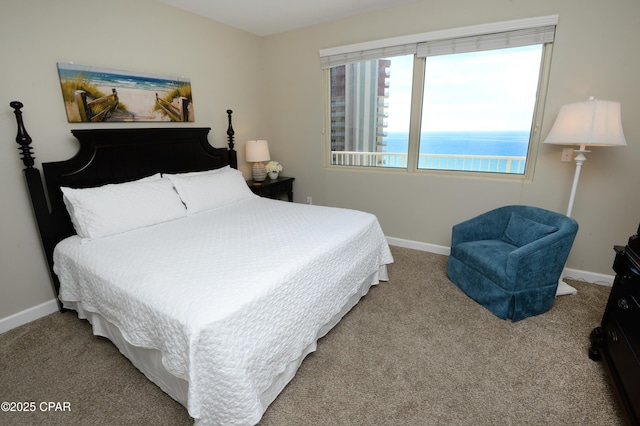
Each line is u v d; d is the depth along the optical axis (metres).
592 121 1.96
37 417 1.42
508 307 2.04
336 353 1.80
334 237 1.96
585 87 2.33
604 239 2.49
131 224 2.12
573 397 1.49
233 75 3.48
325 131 3.67
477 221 2.56
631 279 1.47
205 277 1.44
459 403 1.46
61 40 2.14
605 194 2.41
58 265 2.00
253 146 3.53
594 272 2.57
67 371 1.69
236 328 1.22
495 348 1.82
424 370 1.67
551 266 2.04
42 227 2.09
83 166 2.26
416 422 1.38
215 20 3.20
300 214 2.50
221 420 1.22
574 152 2.44
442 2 2.71
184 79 2.95
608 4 2.15
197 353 1.17
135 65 2.58
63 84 2.17
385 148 3.38
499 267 2.09
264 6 2.87
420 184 3.17
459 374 1.63
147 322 1.35
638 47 2.13
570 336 1.91
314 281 1.70
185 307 1.24
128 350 1.66
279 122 3.95
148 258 1.68
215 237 1.98
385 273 2.62
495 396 1.50
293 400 1.50
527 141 2.70
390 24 2.97
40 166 2.12
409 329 2.00
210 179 2.79
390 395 1.51
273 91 3.88
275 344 1.42
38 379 1.64
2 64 1.91
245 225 2.22
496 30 2.51
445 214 3.11
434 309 2.22
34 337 1.98
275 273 1.48
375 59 3.13
